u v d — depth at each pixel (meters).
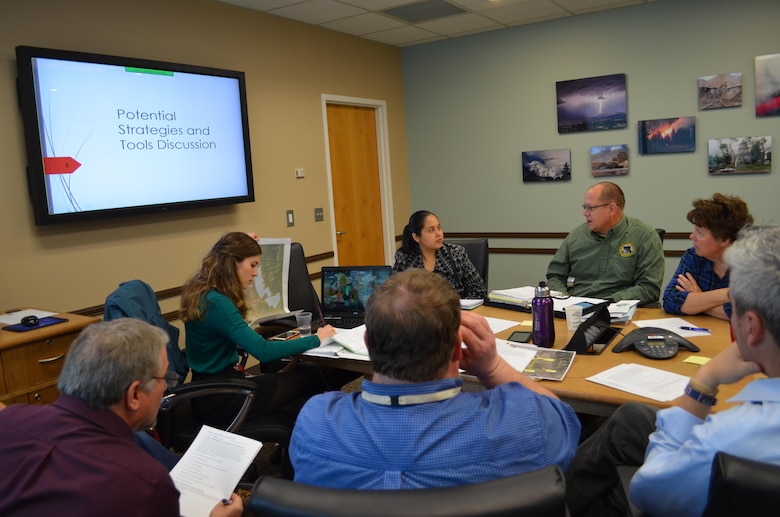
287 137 4.47
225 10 3.94
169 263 3.63
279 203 4.42
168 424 2.12
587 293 2.87
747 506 0.75
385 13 4.38
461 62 5.40
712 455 0.88
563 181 5.08
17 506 1.00
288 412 2.29
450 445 0.90
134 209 3.33
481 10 4.47
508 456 0.90
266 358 2.12
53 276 3.04
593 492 1.49
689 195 4.60
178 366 2.23
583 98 4.87
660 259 2.75
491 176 5.43
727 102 4.36
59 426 1.08
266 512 0.81
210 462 1.46
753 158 4.33
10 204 2.87
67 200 3.03
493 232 5.50
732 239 2.16
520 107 5.18
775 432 0.84
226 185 3.88
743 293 0.89
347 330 2.39
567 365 1.78
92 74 3.11
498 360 1.29
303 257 3.26
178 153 3.57
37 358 2.46
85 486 1.00
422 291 0.96
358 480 0.92
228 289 2.24
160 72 3.44
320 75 4.76
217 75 3.77
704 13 4.36
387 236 5.67
